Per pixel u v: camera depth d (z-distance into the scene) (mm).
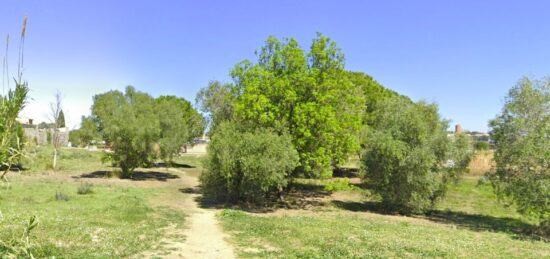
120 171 40625
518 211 21812
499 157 22266
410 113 26281
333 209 27250
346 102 30234
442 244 15555
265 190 25062
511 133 21797
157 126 38156
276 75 28922
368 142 26703
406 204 25500
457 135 26469
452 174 25703
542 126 21219
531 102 21625
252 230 17453
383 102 30531
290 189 34406
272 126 27281
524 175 21078
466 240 17125
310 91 28547
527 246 16453
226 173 24797
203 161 26250
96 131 64500
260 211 24922
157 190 31406
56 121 42344
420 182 24859
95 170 43500
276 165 23859
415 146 25438
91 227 15344
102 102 59344
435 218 25516
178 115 41219
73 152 65188
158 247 13273
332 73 29547
